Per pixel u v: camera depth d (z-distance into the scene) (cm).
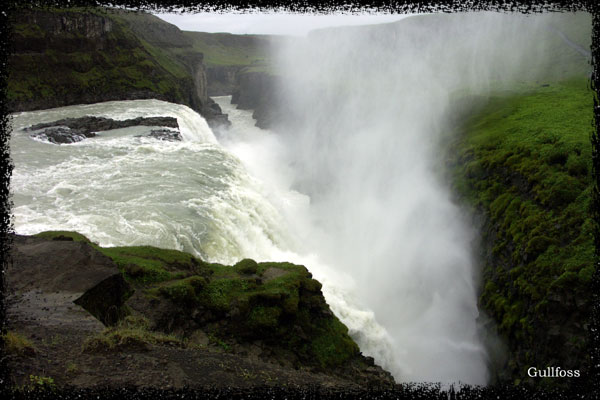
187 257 2106
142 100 7794
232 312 1753
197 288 1777
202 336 1628
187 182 3291
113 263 1343
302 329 1966
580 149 2906
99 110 6456
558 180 2756
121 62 8450
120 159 3831
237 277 2072
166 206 2748
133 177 3325
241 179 3925
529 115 4578
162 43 13025
